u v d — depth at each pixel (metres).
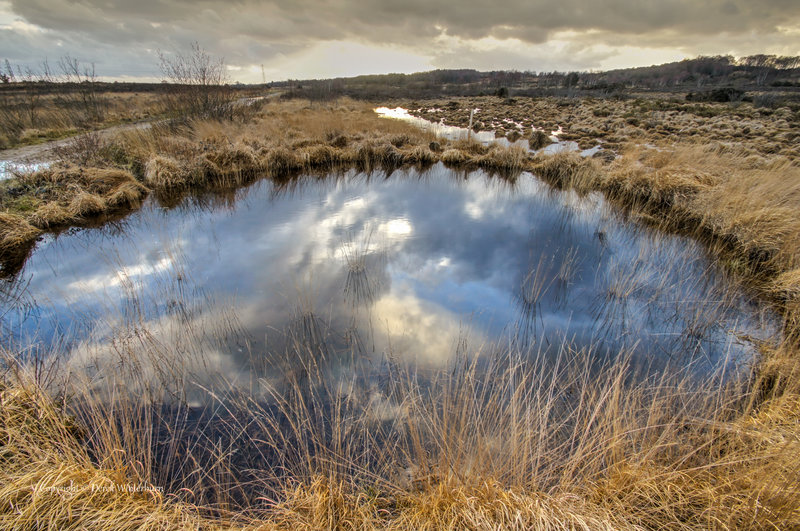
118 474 2.22
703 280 5.26
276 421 2.81
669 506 2.00
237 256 5.88
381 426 2.80
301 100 31.95
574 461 2.26
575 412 2.87
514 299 4.80
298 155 11.70
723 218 6.52
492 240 6.74
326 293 4.84
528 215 8.04
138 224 7.32
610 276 5.36
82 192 7.46
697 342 3.92
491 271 5.58
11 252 5.83
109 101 22.42
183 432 2.73
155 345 3.65
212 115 14.35
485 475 2.25
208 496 2.29
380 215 7.94
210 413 2.91
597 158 11.04
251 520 2.12
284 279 5.16
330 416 2.87
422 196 9.43
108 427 2.44
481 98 38.12
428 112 28.27
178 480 2.39
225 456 2.55
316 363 3.42
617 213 8.02
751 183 6.91
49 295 4.64
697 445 2.49
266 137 12.99
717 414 2.76
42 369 3.13
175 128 12.49
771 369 3.27
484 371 3.40
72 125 15.22
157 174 9.02
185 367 3.40
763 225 5.80
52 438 2.45
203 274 5.27
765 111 20.06
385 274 5.39
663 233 6.95
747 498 1.90
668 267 5.54
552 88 45.56
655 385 3.21
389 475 2.41
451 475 2.26
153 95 31.84
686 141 12.88
